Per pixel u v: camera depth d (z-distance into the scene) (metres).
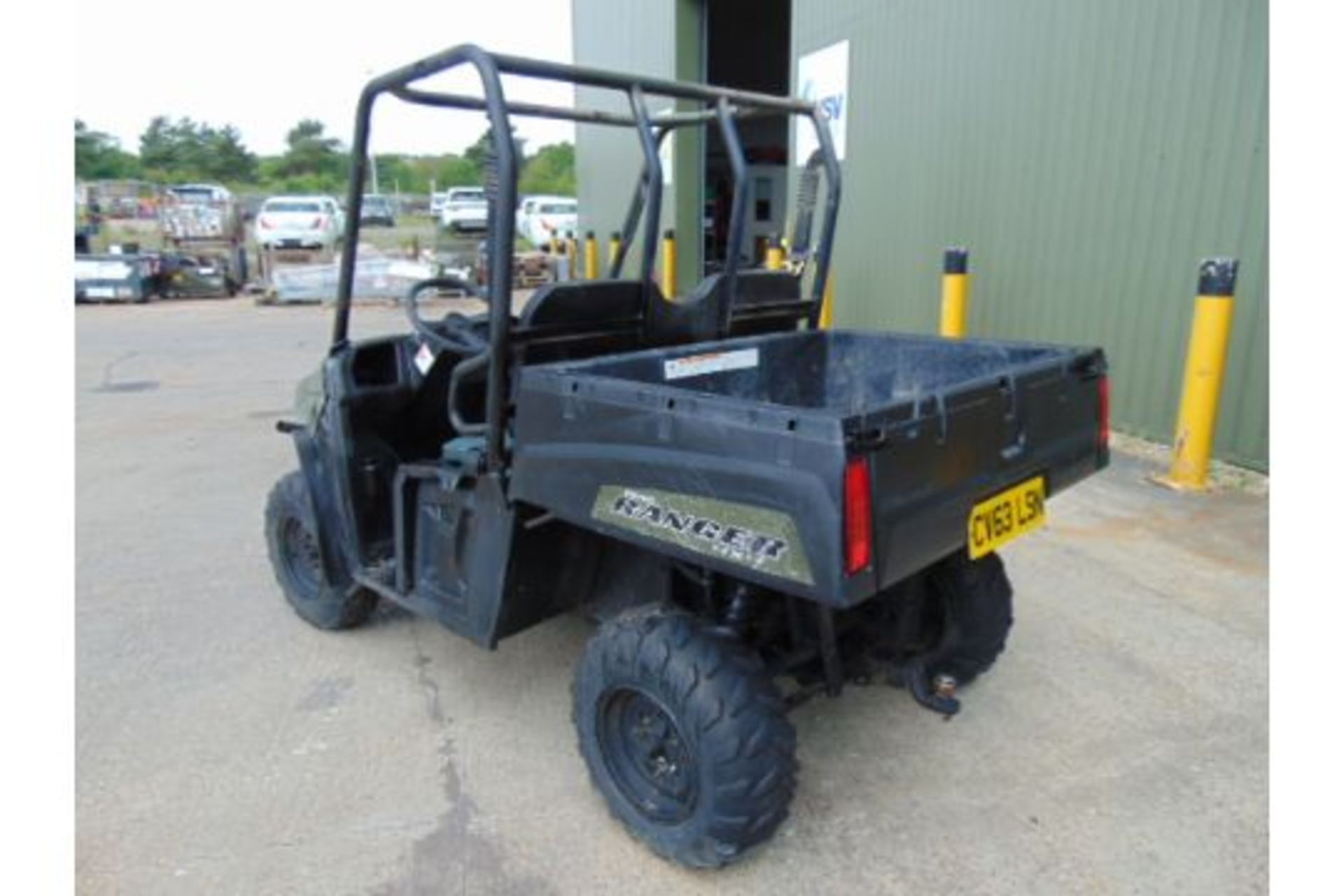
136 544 3.92
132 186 19.86
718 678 1.80
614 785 2.04
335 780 2.28
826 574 1.51
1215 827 2.05
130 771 2.32
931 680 2.48
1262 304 4.12
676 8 10.27
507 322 2.08
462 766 2.33
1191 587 3.22
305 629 3.11
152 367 8.24
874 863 1.96
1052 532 3.73
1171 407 4.71
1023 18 5.43
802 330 2.99
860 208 7.47
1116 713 2.49
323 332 10.34
